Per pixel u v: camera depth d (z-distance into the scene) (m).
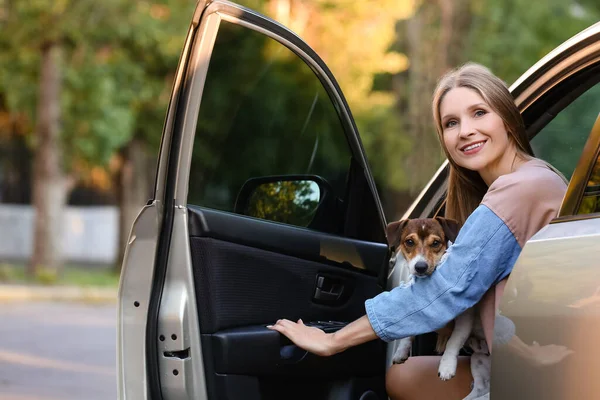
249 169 3.13
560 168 3.76
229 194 2.94
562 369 2.01
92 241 27.62
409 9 14.57
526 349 2.11
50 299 16.44
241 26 2.79
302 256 2.96
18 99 18.64
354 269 3.14
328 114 3.24
